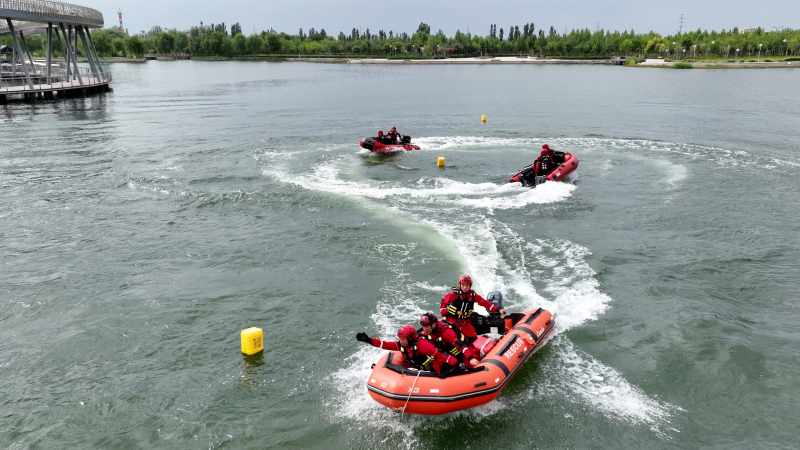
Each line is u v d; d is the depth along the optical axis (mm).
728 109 43188
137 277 13930
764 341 10906
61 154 26938
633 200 19828
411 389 8422
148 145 29266
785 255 14969
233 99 53719
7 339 11273
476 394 8562
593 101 49562
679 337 11008
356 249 15484
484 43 161125
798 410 9016
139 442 8469
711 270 14086
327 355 10633
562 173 21984
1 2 46281
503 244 15836
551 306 12242
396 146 27594
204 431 8680
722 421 8797
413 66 129875
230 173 23344
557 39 163375
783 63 106375
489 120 38688
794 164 24625
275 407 9195
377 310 12203
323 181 22234
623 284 13359
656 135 32125
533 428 8609
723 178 22500
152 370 10219
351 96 56188
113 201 19656
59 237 16469
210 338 11219
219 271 14219
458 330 9648
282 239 16266
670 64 110188
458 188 21312
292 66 129125
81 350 10867
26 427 8789
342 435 8523
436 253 15180
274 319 11891
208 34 175500
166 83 75875
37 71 73688
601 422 8750
